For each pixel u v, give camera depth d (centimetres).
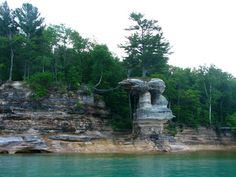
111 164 5844
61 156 7125
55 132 8581
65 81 9300
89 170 5047
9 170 4972
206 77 12888
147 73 11431
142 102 9275
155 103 9338
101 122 9312
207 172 5016
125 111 9694
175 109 11106
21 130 8325
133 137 9200
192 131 11194
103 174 4694
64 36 10225
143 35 10994
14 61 9881
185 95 11475
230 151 10056
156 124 9162
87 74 10125
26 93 8694
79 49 10338
